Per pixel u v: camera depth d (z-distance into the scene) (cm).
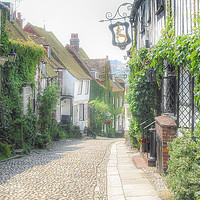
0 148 1291
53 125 2483
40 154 1473
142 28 1434
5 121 1419
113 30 1588
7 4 2206
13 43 1745
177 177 574
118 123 5378
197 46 566
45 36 3519
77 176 912
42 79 2400
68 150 1673
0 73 1561
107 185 789
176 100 868
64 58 3581
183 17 770
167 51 779
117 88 5272
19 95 1695
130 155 1410
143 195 674
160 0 1028
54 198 681
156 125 984
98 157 1346
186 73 774
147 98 1270
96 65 4588
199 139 595
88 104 3900
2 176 897
